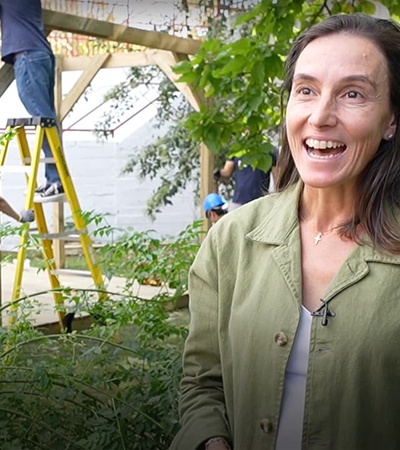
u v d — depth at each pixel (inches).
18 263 208.4
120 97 430.0
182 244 139.3
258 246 73.2
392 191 69.4
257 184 320.5
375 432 64.6
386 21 69.8
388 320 64.8
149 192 459.2
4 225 154.3
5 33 226.1
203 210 330.6
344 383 65.1
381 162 69.6
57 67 330.3
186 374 76.9
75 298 139.0
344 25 69.2
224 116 175.5
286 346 67.7
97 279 222.1
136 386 126.5
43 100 223.8
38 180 382.6
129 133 453.4
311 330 66.7
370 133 67.7
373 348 64.5
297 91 70.0
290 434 67.2
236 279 73.1
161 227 459.8
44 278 324.2
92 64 323.9
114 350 131.6
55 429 120.0
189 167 445.1
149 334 133.7
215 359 75.9
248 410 69.3
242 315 70.9
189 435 72.5
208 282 75.1
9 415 122.5
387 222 68.0
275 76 161.9
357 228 69.1
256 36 174.1
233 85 171.6
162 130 454.6
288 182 76.6
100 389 125.1
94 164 454.3
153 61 309.3
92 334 135.5
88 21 244.2
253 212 75.8
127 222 458.0
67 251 407.2
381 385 64.3
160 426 117.4
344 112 67.6
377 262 67.0
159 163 444.5
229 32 321.7
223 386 73.8
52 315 229.5
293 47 72.7
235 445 70.3
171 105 437.4
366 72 67.4
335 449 65.1
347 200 70.0
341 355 65.3
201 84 171.6
